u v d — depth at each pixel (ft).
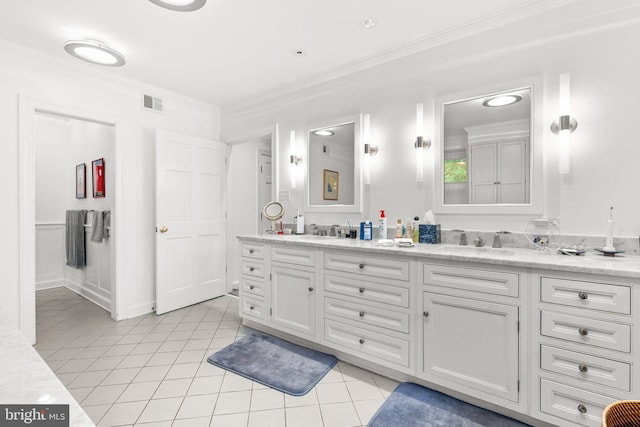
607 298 4.56
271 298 8.80
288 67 9.39
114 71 9.75
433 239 7.59
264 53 8.57
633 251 5.67
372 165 8.90
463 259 5.64
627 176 5.77
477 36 7.22
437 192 7.80
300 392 6.30
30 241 8.39
